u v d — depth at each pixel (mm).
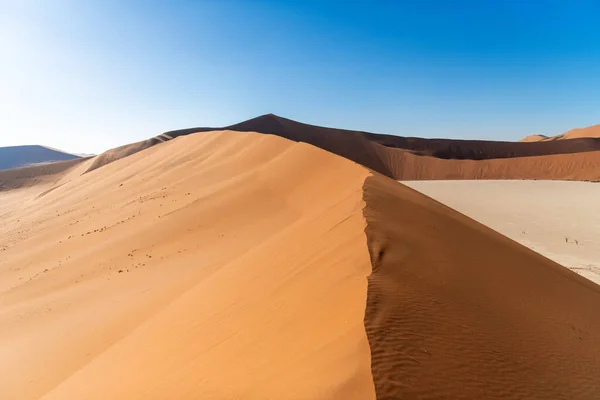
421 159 108688
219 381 6121
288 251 12375
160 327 10469
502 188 69688
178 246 19797
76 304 15180
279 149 33531
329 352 5559
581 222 35719
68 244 23828
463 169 102938
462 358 5973
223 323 8797
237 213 22516
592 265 22672
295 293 8656
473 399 5121
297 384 5059
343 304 7055
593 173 87812
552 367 6875
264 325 7684
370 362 5078
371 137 123812
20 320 14688
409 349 5672
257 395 5277
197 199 25984
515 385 5836
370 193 15438
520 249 16750
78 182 53906
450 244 12586
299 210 20609
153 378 7309
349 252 9617
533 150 126062
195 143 49281
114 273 17828
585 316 10617
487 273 11008
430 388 4988
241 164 34156
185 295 12805
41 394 9625
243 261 13875
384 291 7277
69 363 10805
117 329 12102
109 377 8422
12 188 95438
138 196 32844
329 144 114438
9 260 23891
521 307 9414
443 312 7250
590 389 6500
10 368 11086
